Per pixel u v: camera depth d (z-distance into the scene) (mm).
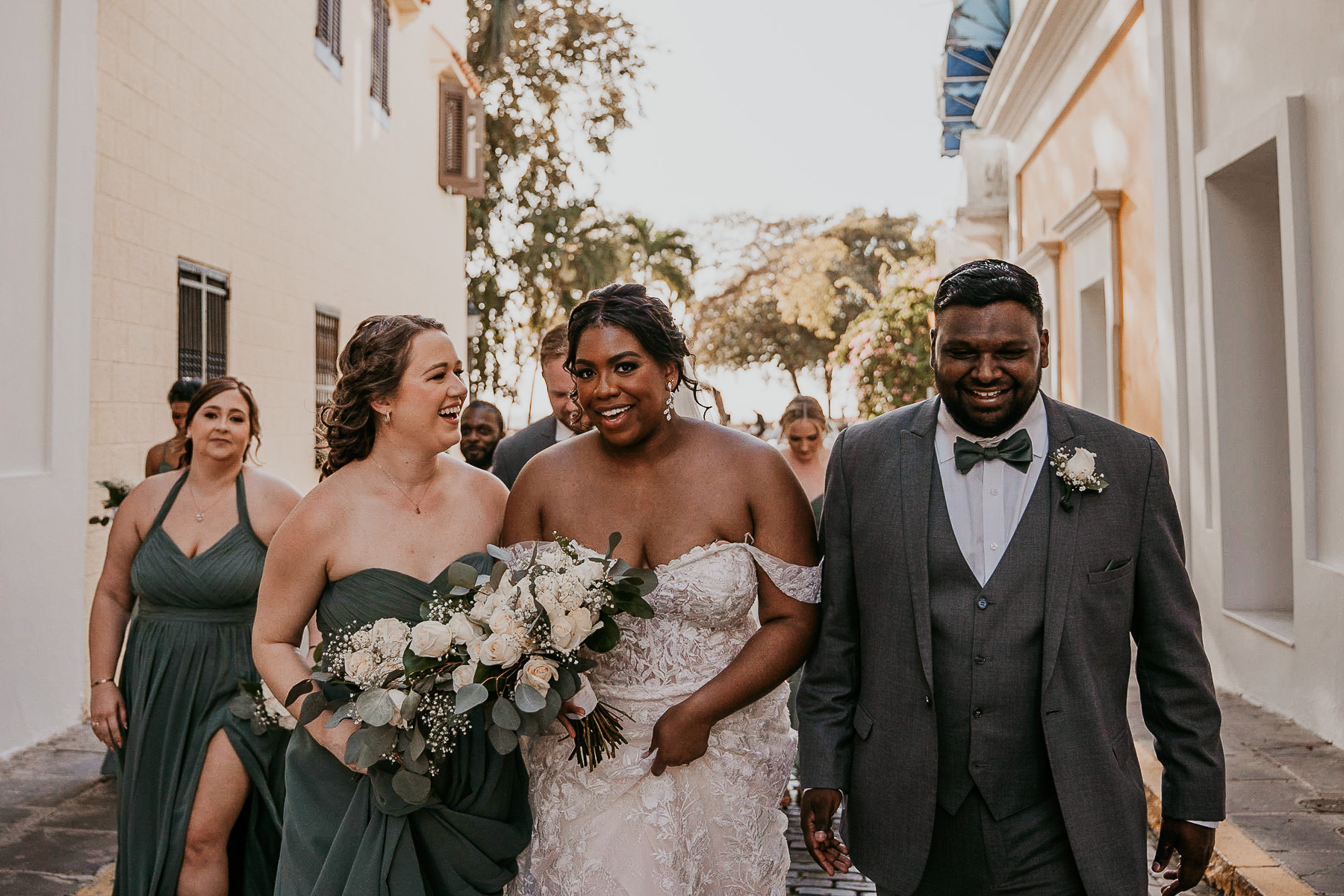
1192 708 2486
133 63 7477
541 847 2777
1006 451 2523
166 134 7996
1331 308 5555
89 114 6688
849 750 2688
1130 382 8695
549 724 2500
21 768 5633
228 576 3709
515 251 24891
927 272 19562
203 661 3676
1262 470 6801
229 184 9242
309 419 11406
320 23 11734
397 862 2572
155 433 7797
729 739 2824
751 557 2816
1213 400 6840
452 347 2857
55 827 4801
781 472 2863
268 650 2742
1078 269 10211
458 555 2828
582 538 2828
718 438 2889
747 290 47188
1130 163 8547
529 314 25594
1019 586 2488
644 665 2773
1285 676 6020
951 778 2508
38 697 6137
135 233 7516
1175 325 7371
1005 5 14047
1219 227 6812
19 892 4109
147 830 3604
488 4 24312
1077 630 2453
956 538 2545
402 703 2416
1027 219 13000
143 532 3957
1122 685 2539
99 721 3812
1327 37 5441
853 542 2701
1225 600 6809
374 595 2707
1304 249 5750
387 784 2562
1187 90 7094
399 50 15375
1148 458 2543
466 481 2959
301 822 2689
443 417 2803
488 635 2480
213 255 8883
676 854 2680
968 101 15398
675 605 2752
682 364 2812
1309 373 5777
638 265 32750
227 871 3562
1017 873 2473
